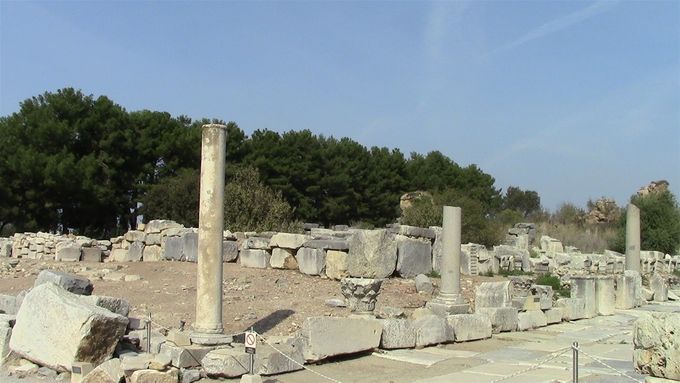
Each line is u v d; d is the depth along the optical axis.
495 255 29.52
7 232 46.84
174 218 40.94
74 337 10.73
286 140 54.59
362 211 56.59
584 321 20.27
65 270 23.92
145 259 27.58
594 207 78.25
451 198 41.22
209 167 12.52
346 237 23.12
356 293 15.22
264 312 15.84
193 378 10.85
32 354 11.23
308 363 12.24
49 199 42.47
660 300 27.66
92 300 12.08
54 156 42.56
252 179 36.59
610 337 16.98
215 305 12.21
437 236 23.42
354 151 57.72
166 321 14.39
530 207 108.50
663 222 49.72
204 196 12.47
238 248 24.11
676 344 6.38
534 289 20.75
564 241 56.66
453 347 14.89
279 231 32.62
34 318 11.40
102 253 29.16
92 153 44.69
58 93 45.59
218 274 12.32
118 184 46.34
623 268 34.84
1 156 42.62
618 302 24.11
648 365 6.63
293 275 21.27
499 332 17.16
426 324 14.80
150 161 47.75
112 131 45.66
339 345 12.77
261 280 20.20
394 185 60.00
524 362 13.09
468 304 18.19
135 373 10.09
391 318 15.00
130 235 28.62
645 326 6.70
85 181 42.53
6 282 21.41
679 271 42.28
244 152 51.25
